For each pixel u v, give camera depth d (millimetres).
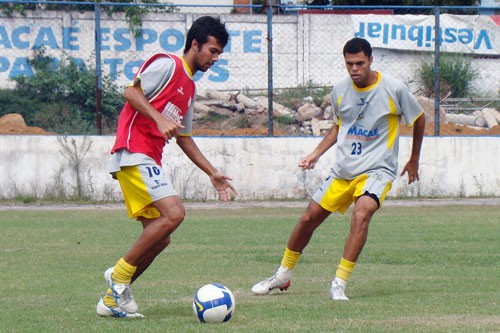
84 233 42406
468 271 29250
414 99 24234
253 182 62125
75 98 67062
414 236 40469
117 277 19828
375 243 37625
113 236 41094
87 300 22984
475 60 81625
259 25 81625
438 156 63031
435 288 25125
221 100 76562
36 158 60281
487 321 19016
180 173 61250
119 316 19938
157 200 19891
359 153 24031
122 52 78125
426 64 81125
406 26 83188
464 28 82438
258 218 50188
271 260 32250
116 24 78188
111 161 20578
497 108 80438
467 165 63188
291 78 84312
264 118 73188
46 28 79125
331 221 48812
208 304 18891
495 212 53125
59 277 27859
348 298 23047
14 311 21031
